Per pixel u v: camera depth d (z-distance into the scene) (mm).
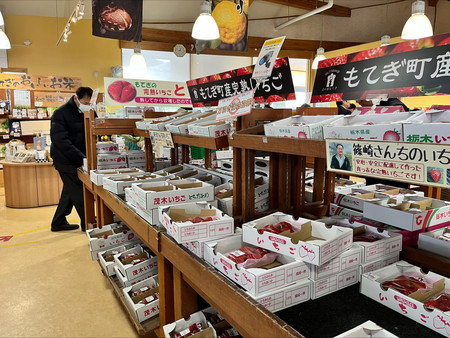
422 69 1244
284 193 1945
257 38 9266
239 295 1181
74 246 3803
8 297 2703
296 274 1238
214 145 1864
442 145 903
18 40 7734
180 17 8594
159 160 3439
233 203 1885
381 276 1301
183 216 1807
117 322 2387
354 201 1990
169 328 1650
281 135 1516
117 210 2498
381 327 1031
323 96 1662
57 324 2354
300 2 8484
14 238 4086
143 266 2477
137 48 6383
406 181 1001
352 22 9625
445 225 1638
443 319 1043
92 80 8422
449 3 8430
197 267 1449
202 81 2488
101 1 4211
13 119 7164
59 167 4098
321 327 1111
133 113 3584
